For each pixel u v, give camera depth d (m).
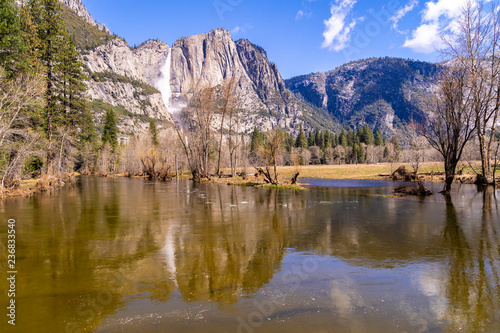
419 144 45.62
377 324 4.97
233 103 52.09
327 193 27.12
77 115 44.88
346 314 5.29
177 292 6.20
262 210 17.12
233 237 10.82
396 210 16.86
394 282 6.69
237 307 5.56
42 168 37.81
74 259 8.30
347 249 9.27
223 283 6.66
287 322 5.02
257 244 9.88
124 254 8.75
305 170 69.31
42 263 7.98
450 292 6.17
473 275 7.06
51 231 11.69
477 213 15.47
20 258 8.39
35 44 33.12
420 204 19.17
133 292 6.20
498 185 29.81
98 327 4.89
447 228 12.07
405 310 5.45
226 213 16.09
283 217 14.88
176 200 21.92
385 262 8.03
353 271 7.39
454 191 26.25
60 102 41.94
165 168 54.59
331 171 64.94
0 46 25.69
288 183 37.50
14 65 28.44
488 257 8.34
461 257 8.37
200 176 48.19
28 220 13.97
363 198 23.06
